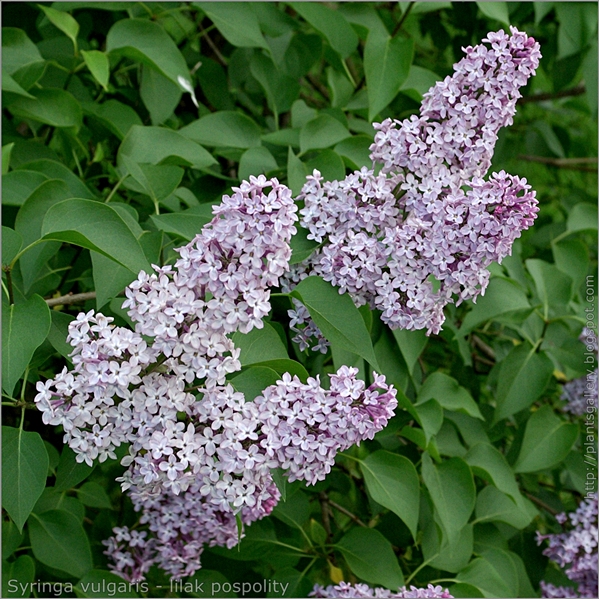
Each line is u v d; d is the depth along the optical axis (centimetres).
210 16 114
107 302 94
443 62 161
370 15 123
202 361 83
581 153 177
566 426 119
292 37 125
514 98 90
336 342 89
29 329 87
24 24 124
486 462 113
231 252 81
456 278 89
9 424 110
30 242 97
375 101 109
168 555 104
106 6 117
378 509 115
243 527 106
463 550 111
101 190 121
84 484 111
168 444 82
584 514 120
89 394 83
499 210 88
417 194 90
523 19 142
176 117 128
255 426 84
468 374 126
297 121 115
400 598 102
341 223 92
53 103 109
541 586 122
